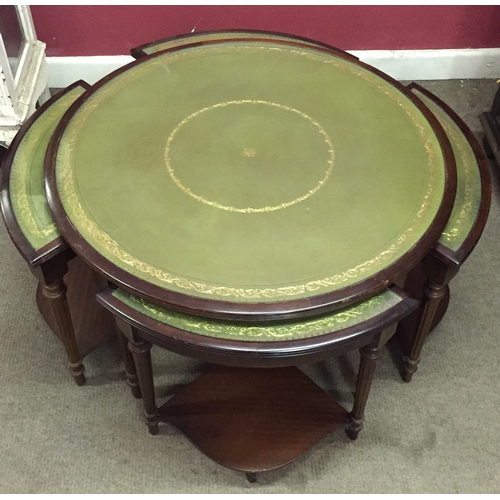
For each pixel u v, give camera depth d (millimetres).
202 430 1658
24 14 2135
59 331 1715
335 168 1520
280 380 1771
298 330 1255
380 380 1839
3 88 1964
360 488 1627
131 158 1527
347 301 1254
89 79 2688
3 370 1836
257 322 1265
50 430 1721
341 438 1721
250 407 1708
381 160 1541
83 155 1528
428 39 2674
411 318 1825
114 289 1335
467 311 2002
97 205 1419
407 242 1356
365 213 1416
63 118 1620
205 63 1817
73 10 2434
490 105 2689
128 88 1720
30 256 1393
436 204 1438
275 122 1640
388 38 2658
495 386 1829
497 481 1640
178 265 1303
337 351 1297
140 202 1429
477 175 1618
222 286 1267
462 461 1678
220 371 1793
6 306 1980
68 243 1370
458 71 2785
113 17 2473
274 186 1474
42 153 1622
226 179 1487
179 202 1431
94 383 1823
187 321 1272
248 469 1577
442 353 1900
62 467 1653
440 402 1793
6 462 1656
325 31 2604
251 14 2506
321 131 1617
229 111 1668
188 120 1638
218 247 1341
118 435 1717
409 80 2805
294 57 1851
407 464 1671
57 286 1511
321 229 1382
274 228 1381
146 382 1520
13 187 1533
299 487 1628
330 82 1767
